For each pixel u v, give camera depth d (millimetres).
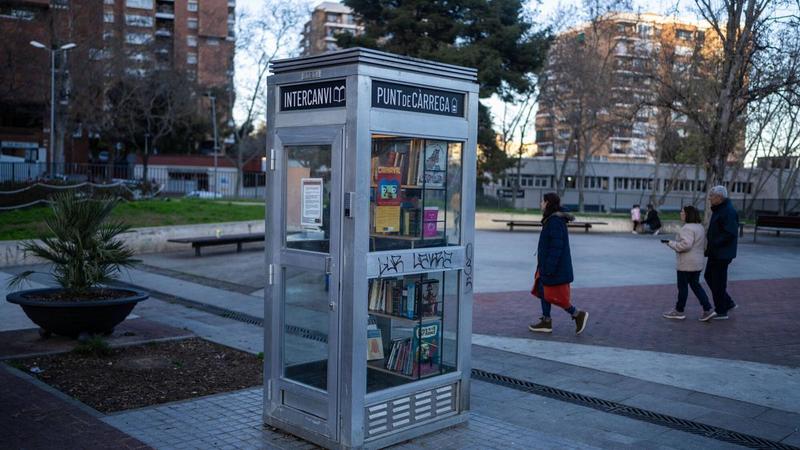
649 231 28922
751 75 20469
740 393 6270
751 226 31656
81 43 36031
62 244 7762
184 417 5289
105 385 6105
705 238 9922
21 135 48906
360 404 4535
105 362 6879
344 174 4488
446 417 5180
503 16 34750
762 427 5418
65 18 35938
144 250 17062
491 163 40500
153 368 6715
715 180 21656
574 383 6535
